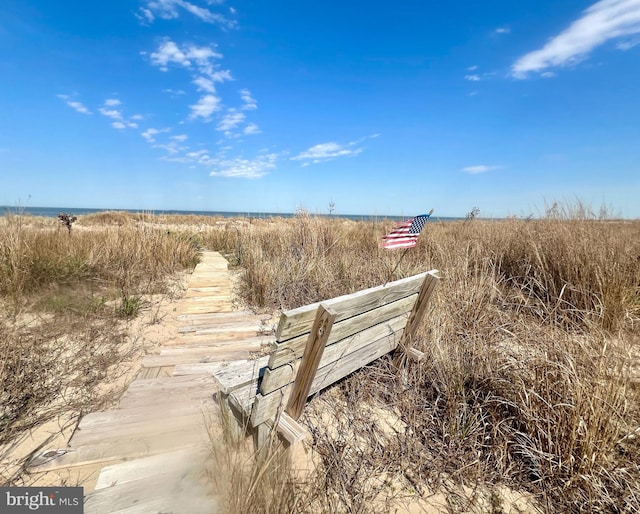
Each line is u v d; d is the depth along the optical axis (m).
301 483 1.61
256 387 1.96
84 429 1.96
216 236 11.38
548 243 4.45
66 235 5.69
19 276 3.79
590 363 1.98
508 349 2.46
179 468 1.67
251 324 3.91
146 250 6.18
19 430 1.97
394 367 2.58
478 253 4.80
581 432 1.69
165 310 4.33
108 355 2.95
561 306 3.25
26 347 2.84
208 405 2.24
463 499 1.65
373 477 1.75
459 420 1.99
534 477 1.76
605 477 1.64
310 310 1.46
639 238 4.98
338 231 7.40
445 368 2.34
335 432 2.05
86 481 1.63
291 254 5.89
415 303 2.46
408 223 2.75
